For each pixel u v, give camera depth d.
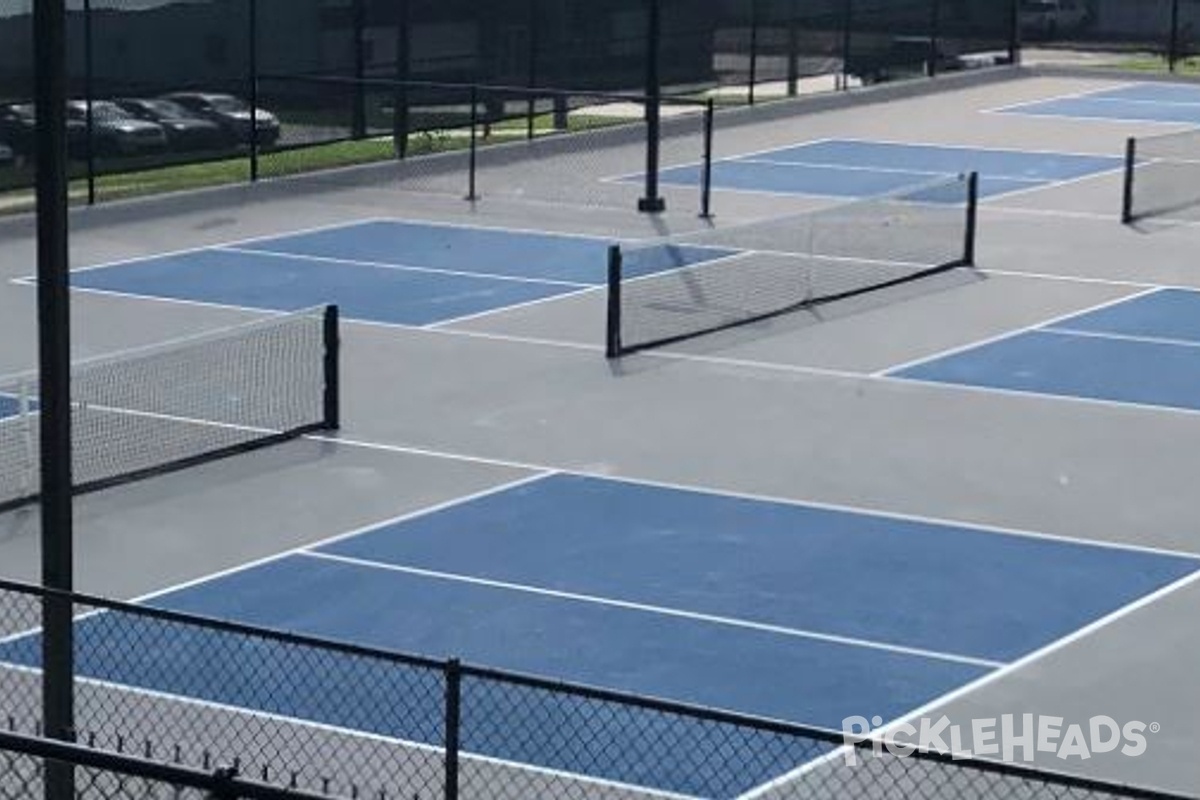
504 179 44.59
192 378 28.77
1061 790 16.33
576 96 44.28
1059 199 42.56
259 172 44.44
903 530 23.23
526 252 37.69
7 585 13.07
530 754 16.83
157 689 17.98
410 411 27.61
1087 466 25.67
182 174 44.44
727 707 18.25
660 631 20.16
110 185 43.28
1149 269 36.41
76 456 25.19
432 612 20.59
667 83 53.72
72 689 14.96
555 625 20.25
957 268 36.19
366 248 38.00
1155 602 21.08
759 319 32.47
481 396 28.38
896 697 18.61
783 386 29.02
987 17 62.09
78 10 43.09
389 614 20.52
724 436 26.72
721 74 54.97
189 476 24.77
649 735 17.28
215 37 44.53
